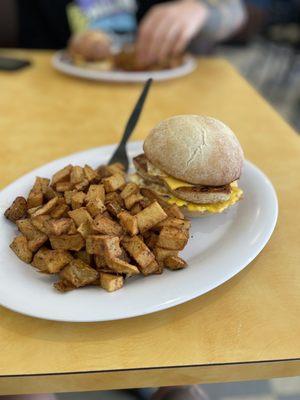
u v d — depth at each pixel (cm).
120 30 101
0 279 27
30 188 37
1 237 31
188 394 45
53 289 26
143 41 75
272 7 215
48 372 22
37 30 104
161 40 74
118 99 62
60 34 103
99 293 26
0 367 23
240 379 24
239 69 203
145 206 32
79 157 42
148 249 27
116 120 55
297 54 199
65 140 49
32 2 102
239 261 28
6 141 49
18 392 23
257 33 225
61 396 55
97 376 23
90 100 62
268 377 24
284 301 27
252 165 40
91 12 100
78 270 26
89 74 67
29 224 30
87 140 49
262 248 30
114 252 27
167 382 23
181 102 61
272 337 24
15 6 98
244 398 58
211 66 78
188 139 33
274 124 54
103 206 30
